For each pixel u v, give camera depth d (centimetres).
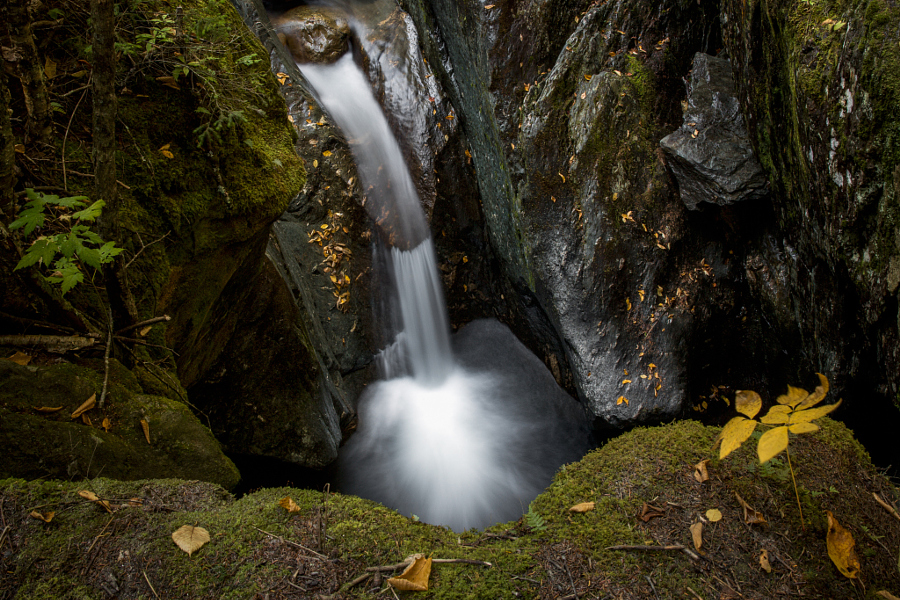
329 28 758
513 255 638
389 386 687
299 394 471
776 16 362
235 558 183
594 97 535
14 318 227
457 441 632
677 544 205
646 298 545
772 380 557
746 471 236
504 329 764
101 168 215
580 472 249
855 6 305
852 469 243
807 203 387
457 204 718
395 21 743
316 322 587
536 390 691
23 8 216
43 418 207
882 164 295
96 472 210
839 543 202
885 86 282
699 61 521
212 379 415
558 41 552
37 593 164
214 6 322
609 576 194
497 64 559
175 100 294
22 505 183
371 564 189
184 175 292
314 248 651
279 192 342
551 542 210
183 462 231
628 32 541
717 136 490
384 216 696
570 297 556
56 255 243
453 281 746
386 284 702
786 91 380
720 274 544
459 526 538
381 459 600
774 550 204
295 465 479
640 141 535
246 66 335
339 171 670
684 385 540
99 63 195
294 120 662
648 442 258
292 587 177
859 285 338
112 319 245
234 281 375
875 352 376
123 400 230
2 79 193
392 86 729
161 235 281
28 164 240
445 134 703
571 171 548
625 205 539
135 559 177
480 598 182
